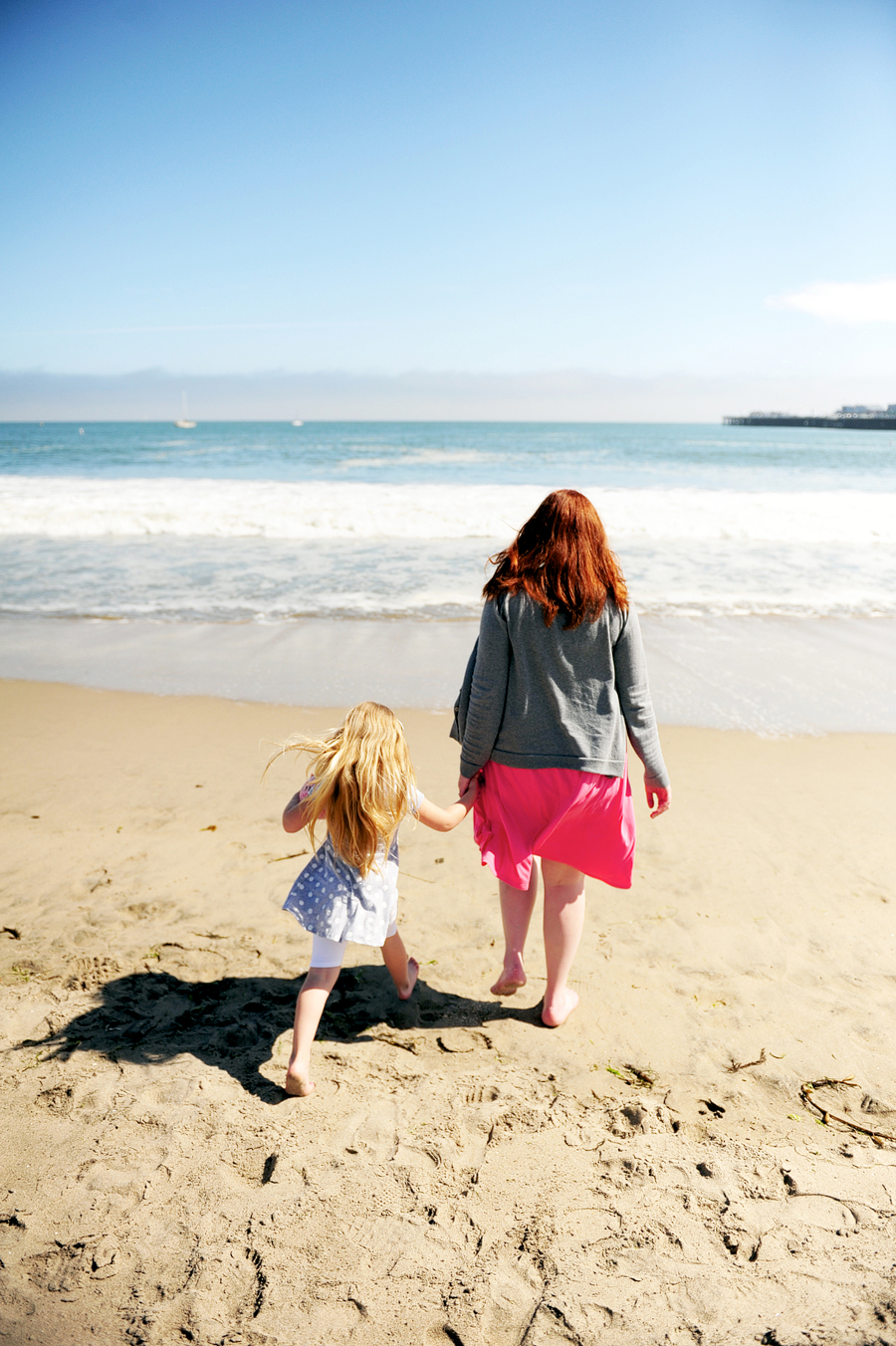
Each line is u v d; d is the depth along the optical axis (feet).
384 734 8.46
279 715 19.20
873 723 18.84
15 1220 6.43
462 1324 5.56
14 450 156.66
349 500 54.60
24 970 9.94
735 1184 6.82
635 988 9.74
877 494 60.90
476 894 11.92
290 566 36.27
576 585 8.04
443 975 10.09
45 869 12.36
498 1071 8.32
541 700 8.38
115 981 9.78
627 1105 7.79
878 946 10.53
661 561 37.81
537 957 10.52
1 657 23.39
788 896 11.75
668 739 18.01
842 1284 5.84
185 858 12.77
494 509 49.34
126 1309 5.69
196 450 155.43
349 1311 5.66
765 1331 5.47
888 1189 6.79
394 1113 7.68
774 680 21.70
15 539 43.34
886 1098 7.96
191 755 16.92
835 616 28.14
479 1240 6.24
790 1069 8.37
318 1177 6.86
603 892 11.89
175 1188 6.75
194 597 30.55
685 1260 6.06
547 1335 5.47
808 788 15.47
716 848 13.15
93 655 23.59
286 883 12.09
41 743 17.44
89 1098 7.82
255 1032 8.93
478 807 9.23
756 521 45.62
